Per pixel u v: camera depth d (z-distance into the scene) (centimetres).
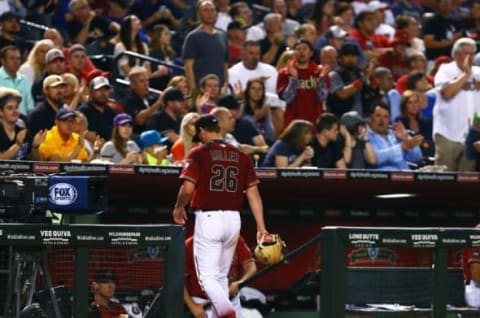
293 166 4356
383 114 4741
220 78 5256
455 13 7319
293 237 4259
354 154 4616
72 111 4150
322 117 4522
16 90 4431
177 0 6606
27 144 4162
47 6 5953
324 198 4241
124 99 4981
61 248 3130
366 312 3431
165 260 3095
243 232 4216
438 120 4966
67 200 3178
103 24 5850
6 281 3091
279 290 4159
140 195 4006
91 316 3231
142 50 5688
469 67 4956
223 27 6306
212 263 3491
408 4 7288
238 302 3653
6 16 5394
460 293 3653
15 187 3181
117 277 3278
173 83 5012
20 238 2978
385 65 6119
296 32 5891
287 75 5025
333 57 5334
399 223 4403
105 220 4041
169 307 3098
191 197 3534
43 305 3122
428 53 6631
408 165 4844
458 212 4481
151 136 4347
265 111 4938
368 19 6238
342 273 3173
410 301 3525
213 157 3509
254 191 3562
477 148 4819
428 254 4100
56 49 4831
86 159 4222
